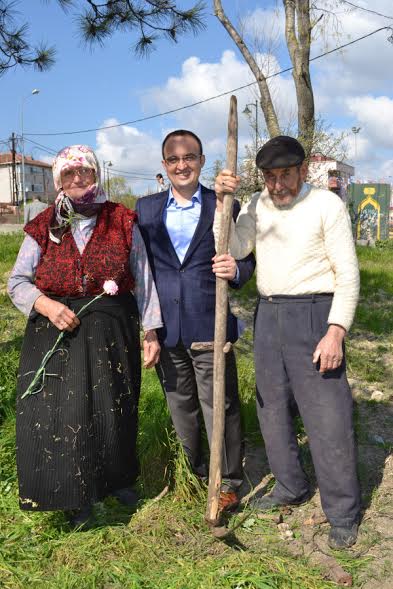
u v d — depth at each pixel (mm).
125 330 3123
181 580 2799
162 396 4344
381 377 5863
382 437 4418
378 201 23391
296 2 8477
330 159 10742
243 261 3299
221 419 2963
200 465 3574
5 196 76688
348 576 2850
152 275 3250
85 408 2941
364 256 13961
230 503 3414
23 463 2945
